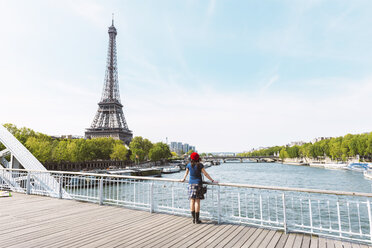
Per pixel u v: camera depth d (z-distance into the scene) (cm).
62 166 6781
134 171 5850
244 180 6062
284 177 6856
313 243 616
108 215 903
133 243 623
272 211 2214
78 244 619
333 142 11400
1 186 1532
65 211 964
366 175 6162
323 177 6662
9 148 1995
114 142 10006
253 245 604
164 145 12488
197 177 788
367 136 9231
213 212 833
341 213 2209
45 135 7169
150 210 941
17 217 877
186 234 689
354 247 589
